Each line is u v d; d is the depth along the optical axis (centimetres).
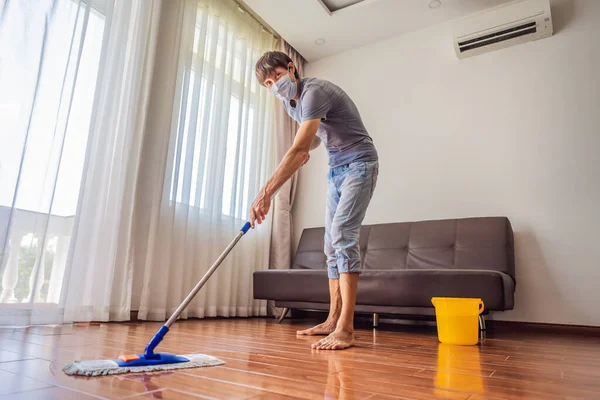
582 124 271
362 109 365
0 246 165
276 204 349
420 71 343
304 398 69
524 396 76
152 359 94
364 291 235
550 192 272
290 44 377
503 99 302
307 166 379
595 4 283
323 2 329
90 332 161
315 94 153
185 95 267
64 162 197
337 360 114
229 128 315
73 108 202
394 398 71
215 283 283
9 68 174
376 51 370
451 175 310
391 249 296
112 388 71
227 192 307
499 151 295
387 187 334
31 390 68
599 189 258
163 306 238
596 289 247
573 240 259
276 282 270
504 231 261
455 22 335
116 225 215
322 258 322
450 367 109
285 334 183
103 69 211
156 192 241
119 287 218
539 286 263
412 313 230
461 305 175
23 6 180
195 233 271
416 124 334
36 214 179
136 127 234
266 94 360
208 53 296
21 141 174
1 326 165
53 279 188
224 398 67
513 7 292
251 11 348
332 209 174
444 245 276
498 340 202
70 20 197
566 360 130
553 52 291
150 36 246
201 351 122
